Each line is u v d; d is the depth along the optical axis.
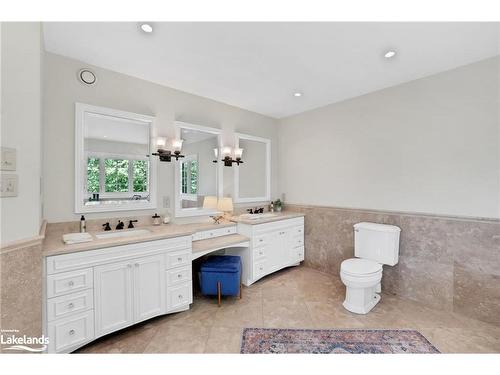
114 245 1.72
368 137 2.79
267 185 3.75
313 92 2.78
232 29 1.64
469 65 2.07
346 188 3.02
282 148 3.85
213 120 3.03
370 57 2.00
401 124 2.51
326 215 3.20
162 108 2.58
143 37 1.73
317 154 3.35
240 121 3.36
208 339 1.76
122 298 1.77
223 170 3.18
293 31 1.66
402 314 2.13
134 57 2.02
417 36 1.70
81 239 1.71
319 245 3.28
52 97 1.94
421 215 2.35
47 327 1.46
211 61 2.08
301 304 2.31
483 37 1.70
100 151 2.21
